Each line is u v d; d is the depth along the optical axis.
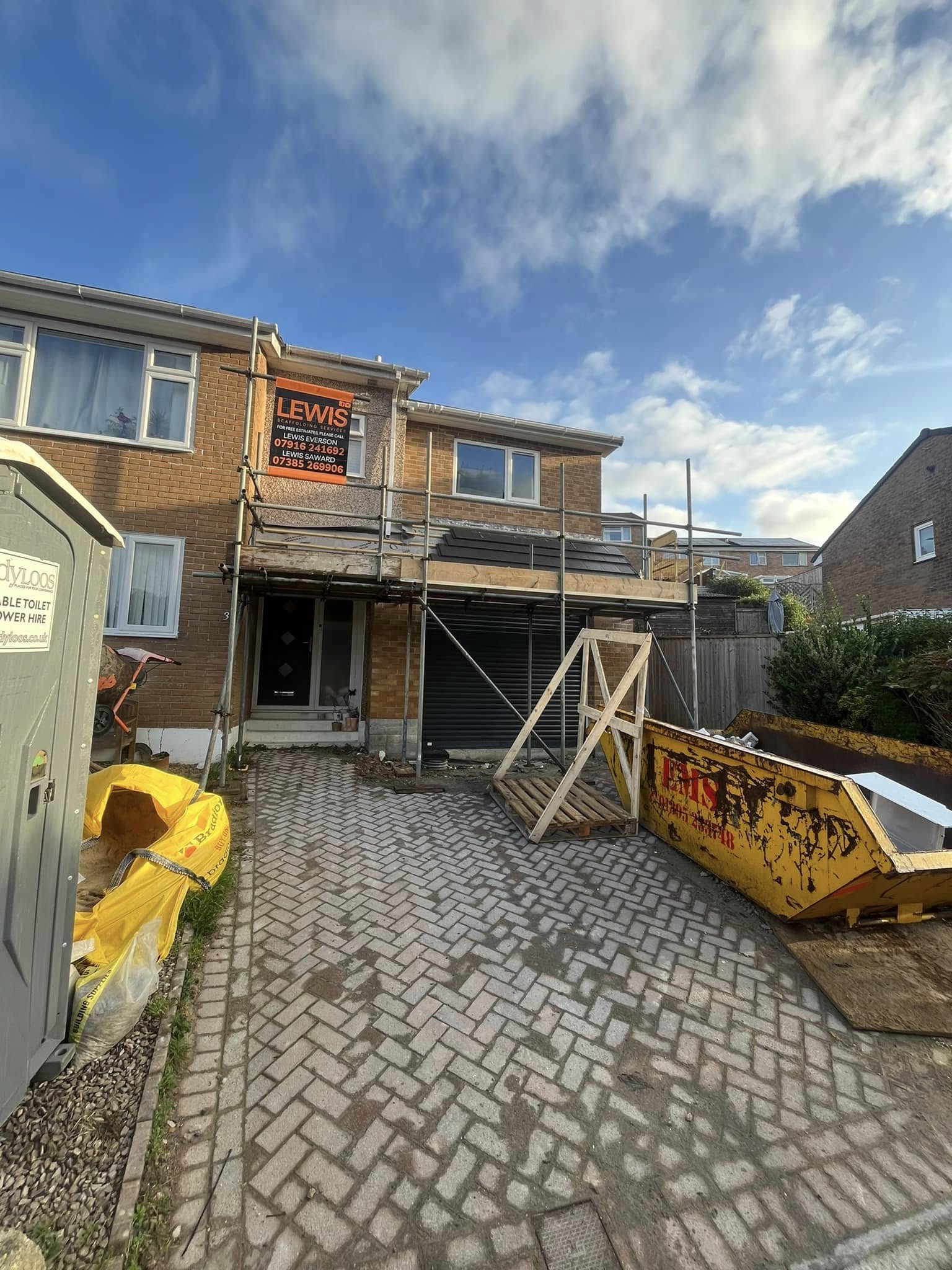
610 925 3.59
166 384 7.22
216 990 2.79
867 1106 2.25
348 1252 1.63
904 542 16.17
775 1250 1.69
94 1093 2.09
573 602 7.73
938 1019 2.73
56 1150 1.85
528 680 8.73
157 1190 1.77
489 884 4.10
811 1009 2.84
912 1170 1.97
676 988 2.97
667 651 10.16
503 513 10.01
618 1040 2.57
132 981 2.24
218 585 7.07
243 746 7.43
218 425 7.25
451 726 8.42
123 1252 1.56
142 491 6.95
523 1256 1.64
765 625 13.74
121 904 2.59
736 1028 2.68
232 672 5.96
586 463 10.65
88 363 6.96
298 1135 2.02
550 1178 1.89
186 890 2.96
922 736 6.24
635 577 8.53
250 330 7.14
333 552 6.13
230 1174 1.85
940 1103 2.27
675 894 4.01
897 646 7.44
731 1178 1.92
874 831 2.88
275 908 3.63
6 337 6.70
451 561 7.50
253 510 6.75
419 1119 2.11
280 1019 2.62
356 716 8.53
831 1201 1.85
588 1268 1.62
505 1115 2.14
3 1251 1.45
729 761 4.06
